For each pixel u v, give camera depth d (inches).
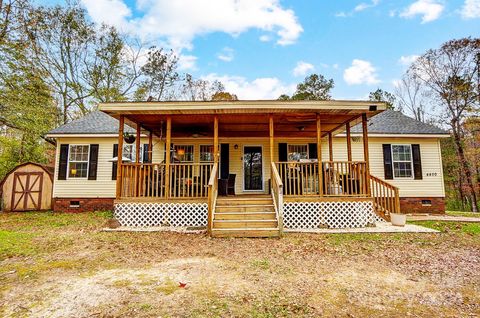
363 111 304.5
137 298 125.6
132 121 346.3
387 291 134.7
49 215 413.4
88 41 762.8
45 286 140.0
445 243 233.3
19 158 689.6
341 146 479.2
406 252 205.9
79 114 778.8
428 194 469.7
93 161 468.1
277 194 275.3
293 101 295.3
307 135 458.9
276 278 151.8
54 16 695.1
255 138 476.4
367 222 303.3
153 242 235.6
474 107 728.3
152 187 311.1
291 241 240.2
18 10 540.4
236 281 147.2
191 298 125.4
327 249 213.9
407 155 480.1
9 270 164.4
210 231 256.4
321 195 304.5
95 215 406.3
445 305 119.9
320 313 111.7
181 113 308.0
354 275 157.2
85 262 180.7
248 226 271.6
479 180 752.3
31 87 555.8
